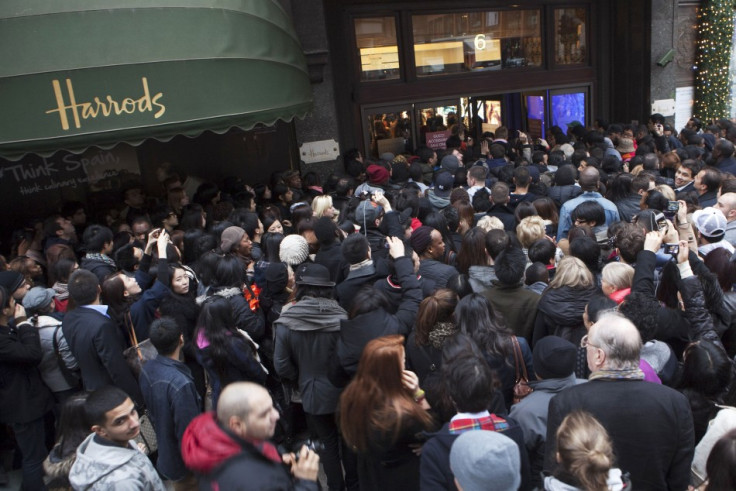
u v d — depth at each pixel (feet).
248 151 32.01
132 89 18.20
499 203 20.30
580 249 14.65
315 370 12.67
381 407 9.19
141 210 24.90
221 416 7.54
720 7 43.50
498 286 13.57
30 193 26.40
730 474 6.73
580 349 11.91
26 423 14.24
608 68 42.96
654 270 13.03
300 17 31.12
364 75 36.99
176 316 14.19
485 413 8.51
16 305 15.58
